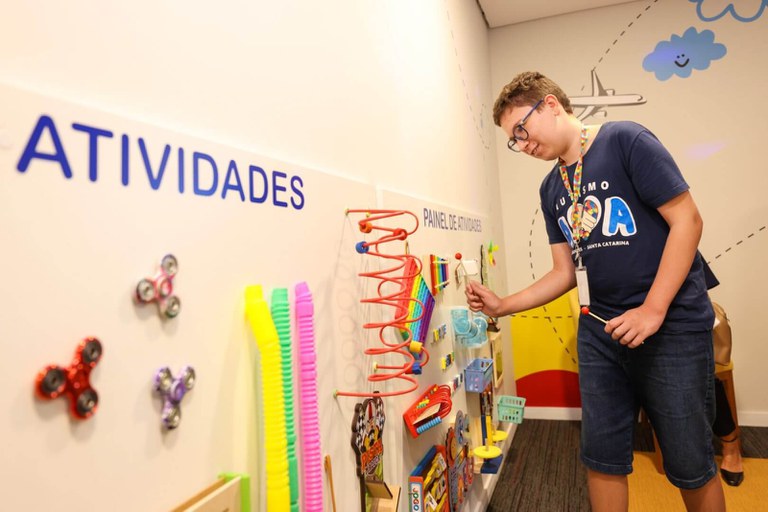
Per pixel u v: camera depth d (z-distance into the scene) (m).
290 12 0.78
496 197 2.88
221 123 0.61
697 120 2.72
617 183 1.15
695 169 2.71
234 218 0.60
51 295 0.39
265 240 0.66
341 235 0.88
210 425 0.54
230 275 0.59
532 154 1.31
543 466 2.24
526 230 3.03
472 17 2.49
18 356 0.37
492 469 1.68
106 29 0.47
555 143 1.25
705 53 2.71
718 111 2.69
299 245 0.74
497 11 2.86
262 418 0.63
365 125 1.06
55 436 0.39
